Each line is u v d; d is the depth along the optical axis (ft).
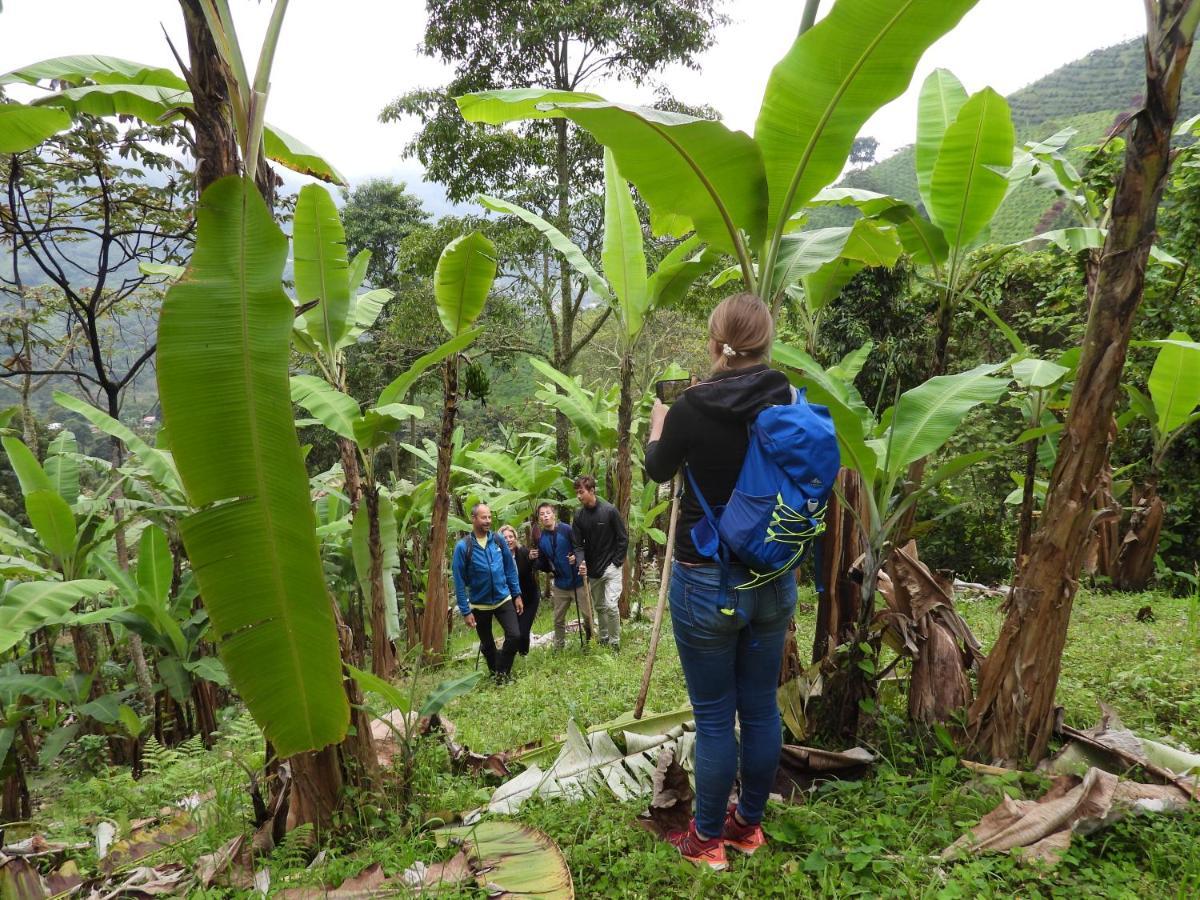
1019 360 14.79
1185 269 25.41
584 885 7.90
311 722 8.07
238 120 7.89
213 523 7.32
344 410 16.14
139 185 27.48
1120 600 21.70
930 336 40.09
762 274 10.25
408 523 30.12
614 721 11.42
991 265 13.21
